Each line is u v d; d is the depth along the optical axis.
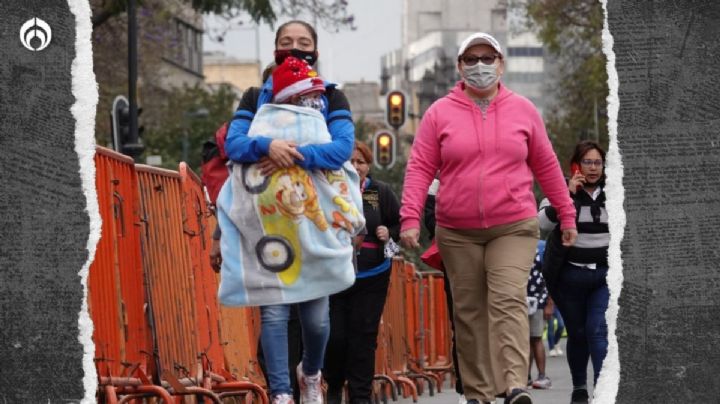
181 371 11.01
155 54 50.06
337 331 12.61
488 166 10.48
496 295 10.41
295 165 9.12
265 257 9.15
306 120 9.22
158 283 10.64
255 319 14.05
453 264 10.73
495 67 10.46
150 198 10.65
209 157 11.72
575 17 45.94
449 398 17.41
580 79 49.91
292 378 11.95
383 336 16.34
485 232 10.55
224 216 9.24
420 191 10.70
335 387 12.92
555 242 12.50
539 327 19.06
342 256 9.23
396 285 17.36
